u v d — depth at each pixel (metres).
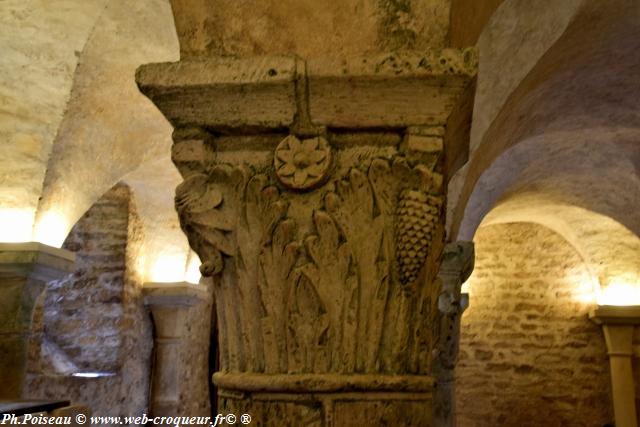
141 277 5.43
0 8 3.23
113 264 5.14
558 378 6.78
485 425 6.86
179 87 1.46
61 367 4.74
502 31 2.89
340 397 1.36
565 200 6.11
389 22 1.48
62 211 4.07
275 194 1.45
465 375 7.04
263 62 1.44
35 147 3.78
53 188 3.94
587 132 4.48
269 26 1.52
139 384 5.30
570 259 7.00
